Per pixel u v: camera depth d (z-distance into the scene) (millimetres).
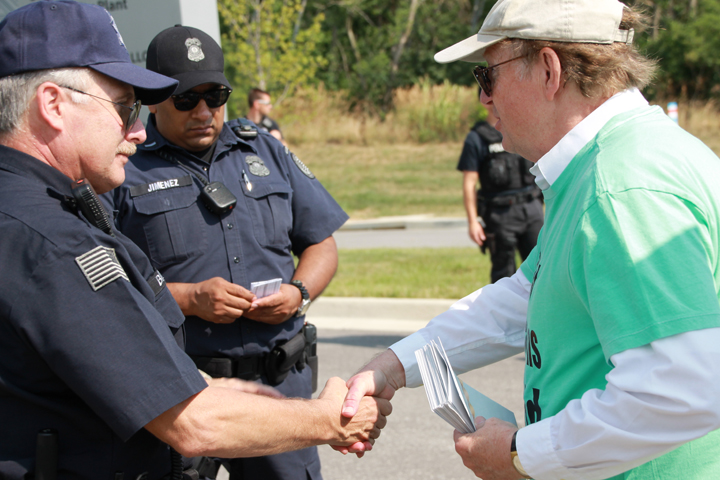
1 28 1377
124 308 1307
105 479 1377
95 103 1418
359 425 1779
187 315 2340
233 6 18000
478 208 5383
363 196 14367
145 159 2436
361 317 6121
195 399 1396
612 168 1254
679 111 19422
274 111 19703
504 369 4672
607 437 1182
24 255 1267
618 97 1398
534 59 1419
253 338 2381
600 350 1324
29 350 1281
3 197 1320
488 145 5277
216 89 2381
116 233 1574
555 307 1370
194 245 2359
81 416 1339
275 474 2311
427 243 9969
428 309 5973
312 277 2582
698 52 21172
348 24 29203
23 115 1373
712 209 1208
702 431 1125
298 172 2684
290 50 18609
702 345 1101
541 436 1303
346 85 27641
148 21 4023
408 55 27641
